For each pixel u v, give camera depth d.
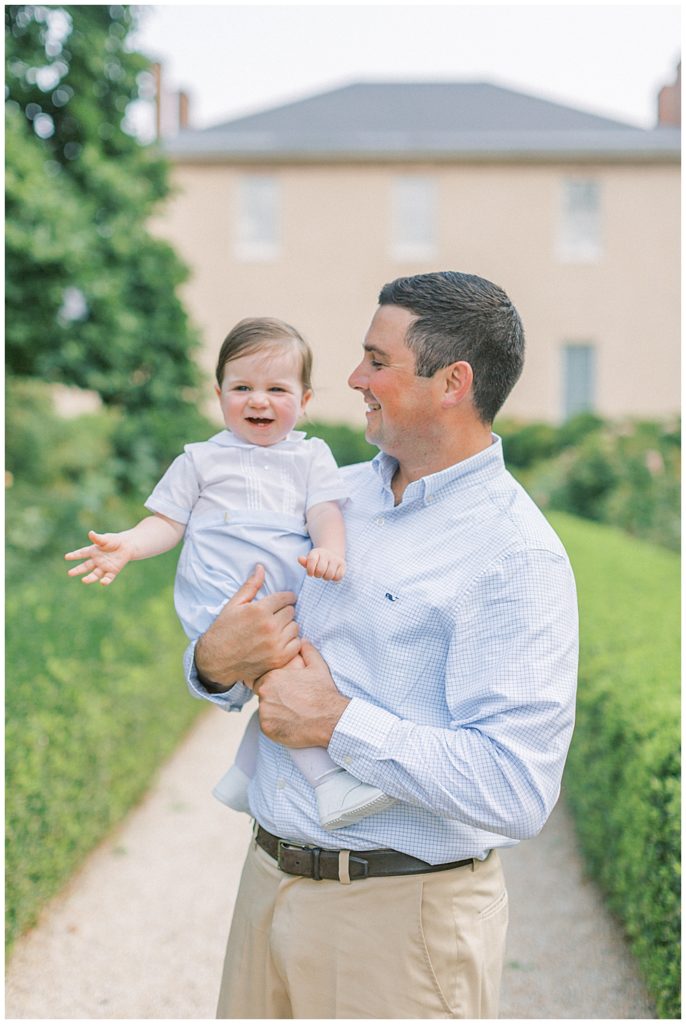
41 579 5.47
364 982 1.87
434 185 17.14
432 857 1.85
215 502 2.21
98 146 9.48
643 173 17.08
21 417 10.15
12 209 7.95
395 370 1.89
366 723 1.78
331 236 17.12
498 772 1.69
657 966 2.91
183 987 3.31
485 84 18.80
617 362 17.25
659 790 2.91
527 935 3.64
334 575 1.91
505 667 1.74
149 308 10.37
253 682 1.94
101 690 4.20
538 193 17.06
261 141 16.86
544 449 15.11
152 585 5.71
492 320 1.88
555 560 1.80
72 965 3.41
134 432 9.93
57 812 3.60
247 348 2.24
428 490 1.90
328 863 1.88
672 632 4.70
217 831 4.55
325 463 2.25
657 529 12.38
